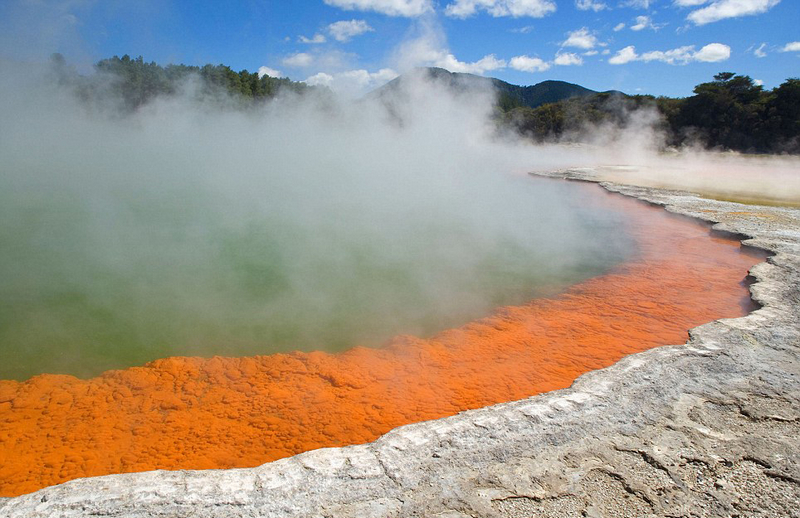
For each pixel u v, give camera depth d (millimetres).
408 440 3475
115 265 9039
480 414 3773
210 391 4801
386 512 2834
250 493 2977
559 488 3002
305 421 4289
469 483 3059
